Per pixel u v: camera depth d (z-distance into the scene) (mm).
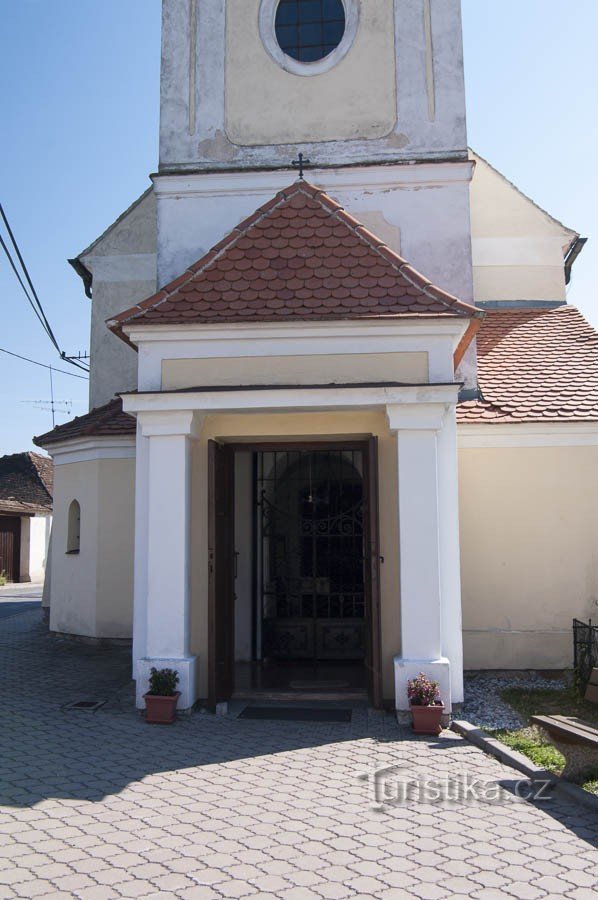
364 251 8422
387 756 6562
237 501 10961
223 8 10039
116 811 5238
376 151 9594
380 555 8398
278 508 11047
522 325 12711
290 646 10797
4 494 33375
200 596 8367
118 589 12641
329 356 7883
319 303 7949
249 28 9992
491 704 8375
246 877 4250
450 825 5023
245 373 7934
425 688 7324
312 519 11008
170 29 10078
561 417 10133
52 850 4586
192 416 7996
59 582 13797
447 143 9523
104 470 12922
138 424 8461
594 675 8352
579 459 10227
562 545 10148
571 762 5840
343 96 9742
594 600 10062
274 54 9906
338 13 10094
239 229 8781
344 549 10953
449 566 8250
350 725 7590
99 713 8008
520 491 10242
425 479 7773
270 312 7891
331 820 5105
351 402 7750
